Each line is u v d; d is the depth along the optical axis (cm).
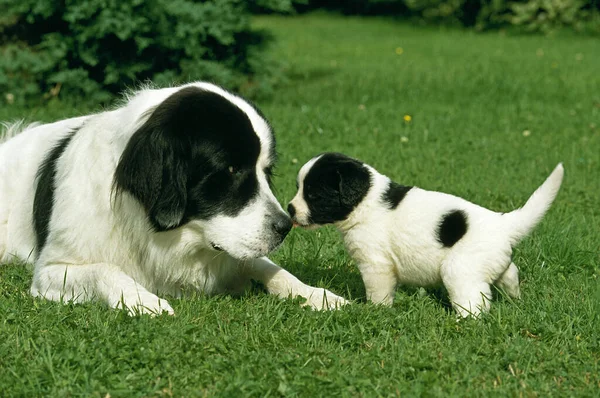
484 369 391
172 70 1355
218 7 1342
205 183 466
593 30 2689
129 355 387
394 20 3189
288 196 758
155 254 492
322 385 366
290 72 1836
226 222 473
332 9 3534
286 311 459
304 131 1141
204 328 425
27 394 357
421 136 1139
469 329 435
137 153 457
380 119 1267
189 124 459
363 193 503
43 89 1330
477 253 460
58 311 442
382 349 412
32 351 396
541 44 2472
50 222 515
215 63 1366
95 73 1332
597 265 594
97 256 498
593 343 423
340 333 423
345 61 2062
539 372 388
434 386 366
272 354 401
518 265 579
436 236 474
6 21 1318
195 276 509
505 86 1591
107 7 1245
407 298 497
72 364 383
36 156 591
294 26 3045
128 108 492
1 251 601
